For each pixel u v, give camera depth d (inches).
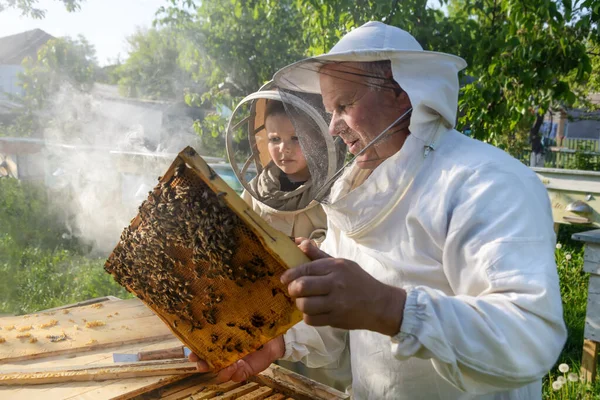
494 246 41.0
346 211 51.9
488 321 38.2
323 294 36.9
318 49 177.9
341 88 50.0
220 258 46.5
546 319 39.0
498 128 164.9
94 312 81.0
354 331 58.3
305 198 77.3
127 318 78.4
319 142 56.4
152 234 51.1
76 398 54.9
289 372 60.7
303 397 57.8
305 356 64.7
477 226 42.9
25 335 71.0
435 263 47.9
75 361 64.4
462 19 179.8
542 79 154.4
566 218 201.3
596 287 119.7
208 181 41.3
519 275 39.6
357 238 52.9
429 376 50.4
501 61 154.0
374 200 50.0
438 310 38.4
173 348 65.5
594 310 120.2
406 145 48.1
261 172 85.0
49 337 70.5
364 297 37.5
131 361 62.9
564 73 157.8
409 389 51.4
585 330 122.0
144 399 56.9
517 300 38.9
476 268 42.2
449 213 45.7
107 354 66.9
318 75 55.6
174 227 49.3
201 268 50.3
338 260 38.6
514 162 46.8
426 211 47.1
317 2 172.6
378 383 53.7
